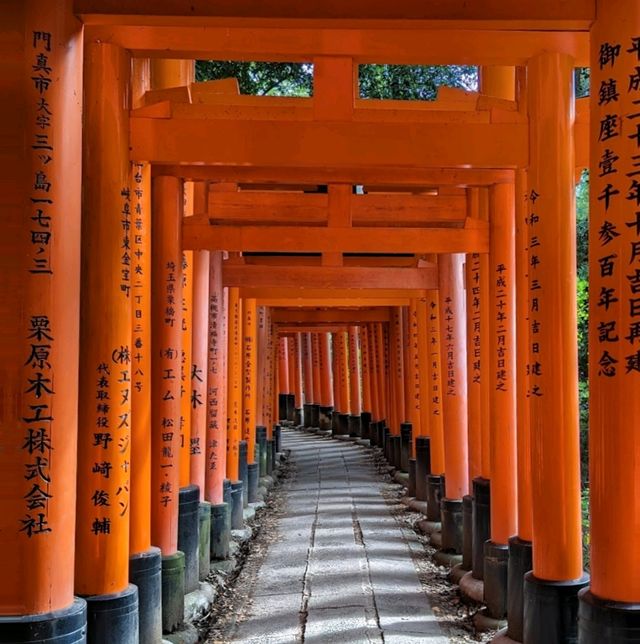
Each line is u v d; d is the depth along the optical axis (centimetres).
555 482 568
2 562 410
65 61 429
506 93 814
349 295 1388
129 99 556
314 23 456
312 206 869
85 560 512
